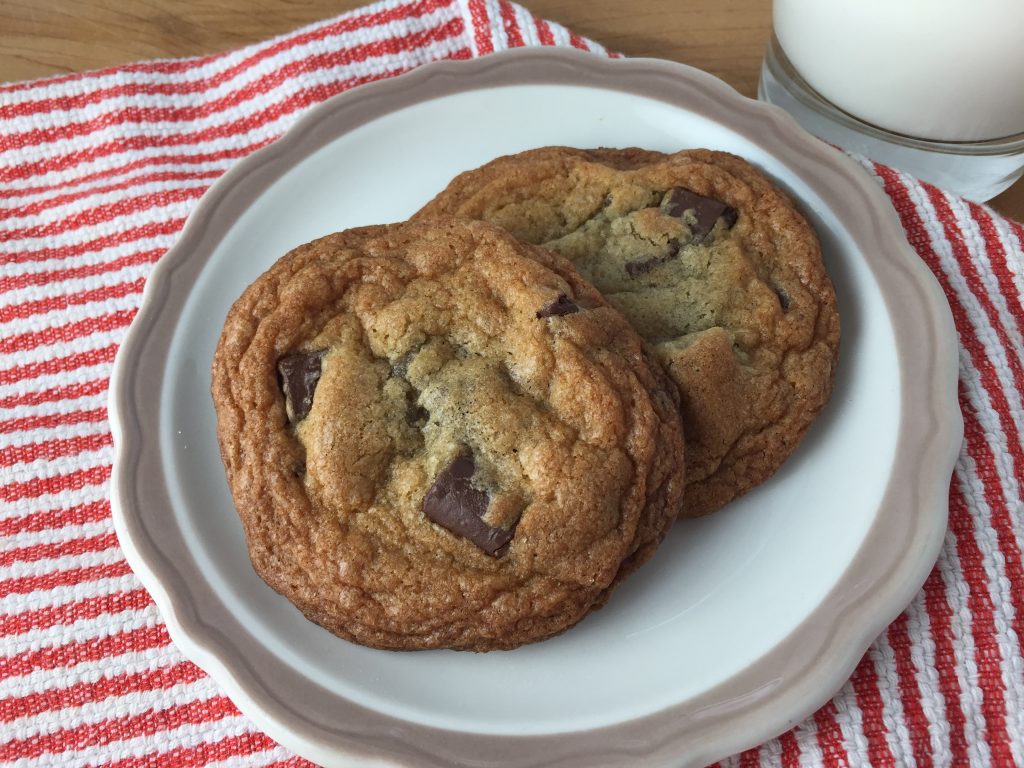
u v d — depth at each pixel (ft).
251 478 0.63
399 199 0.80
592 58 0.82
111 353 0.79
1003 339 0.74
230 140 0.87
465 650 0.63
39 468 0.75
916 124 0.79
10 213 0.84
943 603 0.66
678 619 0.66
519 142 0.82
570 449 0.61
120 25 0.93
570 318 0.63
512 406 0.61
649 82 0.81
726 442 0.66
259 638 0.64
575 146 0.81
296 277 0.66
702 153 0.76
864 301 0.72
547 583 0.60
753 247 0.71
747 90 0.90
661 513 0.62
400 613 0.60
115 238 0.82
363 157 0.81
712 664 0.63
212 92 0.88
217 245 0.77
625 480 0.61
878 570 0.64
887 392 0.69
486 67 0.82
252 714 0.61
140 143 0.86
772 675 0.62
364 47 0.88
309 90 0.87
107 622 0.70
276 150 0.80
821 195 0.75
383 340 0.64
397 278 0.66
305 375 0.64
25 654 0.69
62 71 0.92
